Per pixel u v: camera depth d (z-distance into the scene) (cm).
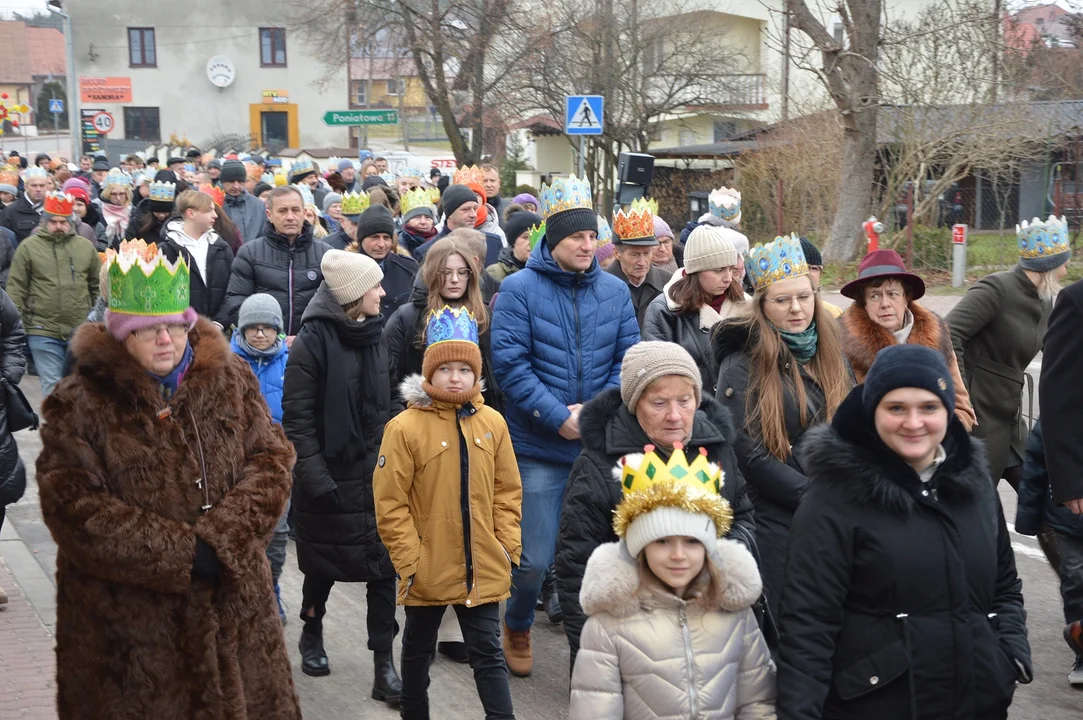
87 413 360
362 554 539
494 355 575
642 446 405
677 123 3988
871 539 330
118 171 1520
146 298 363
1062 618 666
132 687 363
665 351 400
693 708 332
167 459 367
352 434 537
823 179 2519
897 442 331
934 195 2344
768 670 344
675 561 332
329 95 6056
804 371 468
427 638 483
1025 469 562
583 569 399
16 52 10388
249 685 381
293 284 795
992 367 662
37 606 648
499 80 3409
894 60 2362
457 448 474
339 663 595
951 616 330
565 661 605
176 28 5950
